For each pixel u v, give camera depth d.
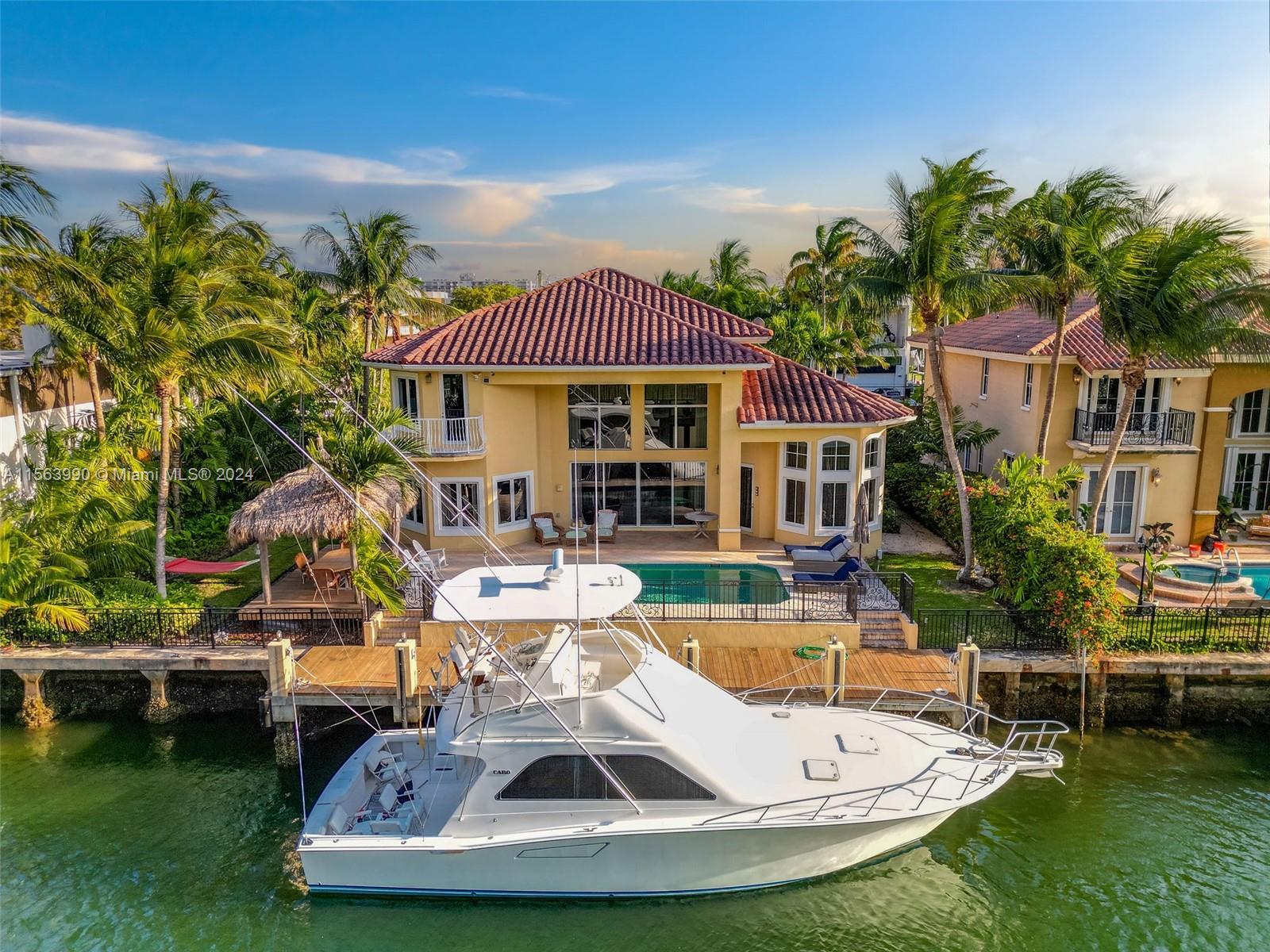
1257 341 21.16
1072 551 18.97
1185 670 18.91
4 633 19.97
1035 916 13.37
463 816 13.38
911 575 24.80
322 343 39.50
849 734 14.98
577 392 27.17
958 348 34.84
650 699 13.88
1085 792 16.56
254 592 23.47
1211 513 27.55
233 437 31.53
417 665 18.77
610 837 12.91
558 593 14.46
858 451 25.28
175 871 14.38
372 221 38.56
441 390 25.52
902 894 13.79
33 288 21.70
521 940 13.01
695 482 27.81
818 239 55.00
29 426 27.50
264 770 17.61
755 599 20.67
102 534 21.86
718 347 25.41
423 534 26.56
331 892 13.63
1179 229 20.75
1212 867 14.41
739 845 13.05
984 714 17.27
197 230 24.50
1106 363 26.31
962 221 21.30
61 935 12.94
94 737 19.00
